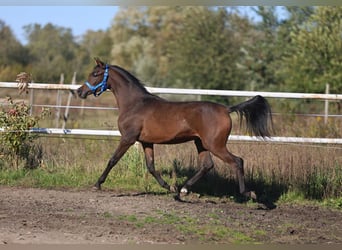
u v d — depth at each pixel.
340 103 21.84
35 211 9.69
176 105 10.72
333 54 25.94
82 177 12.34
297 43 27.53
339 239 8.78
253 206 11.06
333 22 26.56
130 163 12.52
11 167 12.55
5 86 12.55
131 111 10.95
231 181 12.07
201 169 10.91
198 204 10.95
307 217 10.33
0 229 8.38
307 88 26.19
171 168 12.44
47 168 12.65
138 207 10.32
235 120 17.58
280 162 12.22
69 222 8.98
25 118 12.41
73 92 13.22
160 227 8.89
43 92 29.84
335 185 11.84
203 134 10.34
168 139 10.69
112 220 9.21
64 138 14.04
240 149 12.55
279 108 24.08
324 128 15.23
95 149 13.77
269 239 8.59
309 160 12.19
